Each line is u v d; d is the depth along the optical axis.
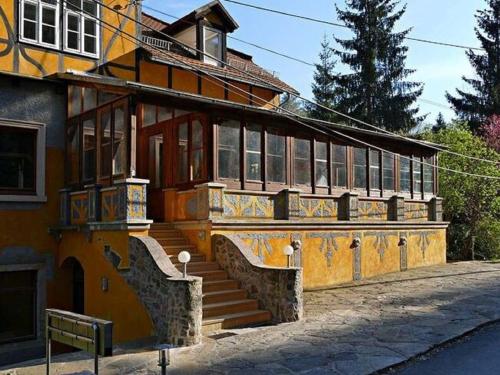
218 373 7.78
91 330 6.52
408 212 20.19
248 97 20.92
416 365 8.02
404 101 40.03
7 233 13.59
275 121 15.53
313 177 16.61
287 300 11.23
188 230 13.53
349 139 18.00
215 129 13.91
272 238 14.73
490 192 24.03
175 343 9.66
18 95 14.03
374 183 19.00
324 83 48.81
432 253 21.31
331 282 16.45
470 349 8.87
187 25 20.12
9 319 13.64
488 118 39.66
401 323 10.60
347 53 40.81
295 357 8.43
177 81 18.38
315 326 10.58
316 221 16.03
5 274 13.65
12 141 13.99
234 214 13.94
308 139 16.61
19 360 13.49
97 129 13.37
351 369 7.73
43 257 14.15
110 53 16.34
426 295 13.97
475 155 24.47
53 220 14.38
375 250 18.38
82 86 13.94
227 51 22.86
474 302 12.80
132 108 12.28
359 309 12.21
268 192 14.95
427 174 21.61
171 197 14.35
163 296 10.24
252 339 9.74
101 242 12.51
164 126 15.25
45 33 14.91
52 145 14.52
